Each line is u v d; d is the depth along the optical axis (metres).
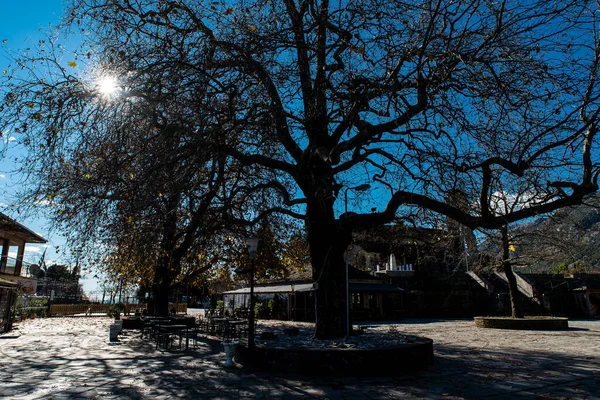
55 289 46.56
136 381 9.30
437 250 22.30
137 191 9.16
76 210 9.45
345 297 12.20
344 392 8.06
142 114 9.35
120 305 34.94
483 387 8.46
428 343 11.48
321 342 11.25
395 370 10.13
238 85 10.02
